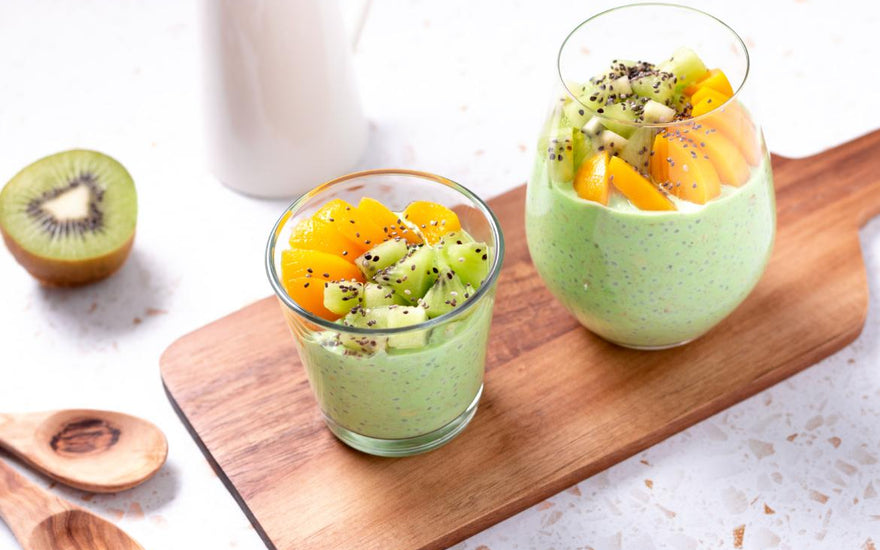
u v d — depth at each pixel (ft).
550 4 3.28
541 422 2.44
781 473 2.39
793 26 3.17
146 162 2.94
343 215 2.35
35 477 2.44
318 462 2.41
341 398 2.34
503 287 2.64
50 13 3.29
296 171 2.80
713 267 2.35
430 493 2.37
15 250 2.64
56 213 2.67
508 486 2.37
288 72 2.67
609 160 2.29
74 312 2.68
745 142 2.31
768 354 2.51
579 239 2.35
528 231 2.47
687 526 2.35
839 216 2.69
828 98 2.99
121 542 2.33
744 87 2.28
